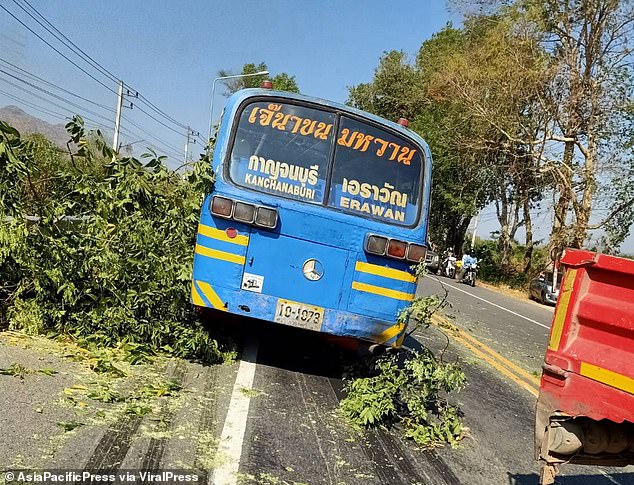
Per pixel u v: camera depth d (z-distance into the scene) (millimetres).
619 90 26547
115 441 3805
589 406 3184
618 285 3211
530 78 28594
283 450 4156
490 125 31203
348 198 5691
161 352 6000
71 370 4957
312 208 5535
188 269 5863
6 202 5715
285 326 5848
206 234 5488
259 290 5473
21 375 4590
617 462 3529
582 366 3246
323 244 5535
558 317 3473
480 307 18484
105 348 5727
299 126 5707
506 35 30203
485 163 35344
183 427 4227
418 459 4484
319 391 5629
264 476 3713
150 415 4336
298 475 3818
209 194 5539
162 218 6598
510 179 35812
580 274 3412
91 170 6742
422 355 5383
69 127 6711
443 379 5090
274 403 5070
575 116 27719
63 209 6277
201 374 5555
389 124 5824
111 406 4375
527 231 36281
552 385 3389
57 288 5824
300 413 4949
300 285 5512
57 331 5855
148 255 6051
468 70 31531
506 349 10367
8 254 5559
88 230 6199
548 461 3369
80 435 3797
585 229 27531
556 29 28594
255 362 6242
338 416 5047
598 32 26703
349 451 4363
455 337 10688
